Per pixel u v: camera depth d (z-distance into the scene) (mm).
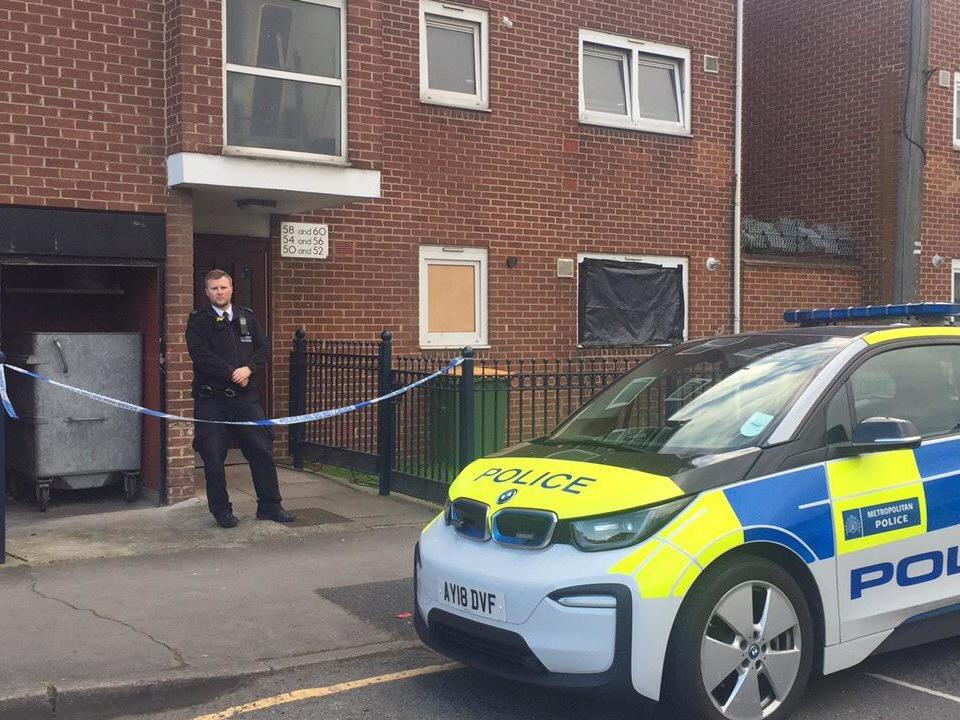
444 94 11289
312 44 8930
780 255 14617
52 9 7938
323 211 10547
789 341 5254
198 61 8219
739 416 4727
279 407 10453
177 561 6863
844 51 15742
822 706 4590
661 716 4449
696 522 4105
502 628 4180
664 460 4480
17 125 7809
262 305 10352
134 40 8250
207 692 4820
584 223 12289
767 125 16922
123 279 9047
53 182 7945
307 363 10242
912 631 4715
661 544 4031
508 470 4746
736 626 4133
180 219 8422
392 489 9164
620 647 3939
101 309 9305
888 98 15133
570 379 8867
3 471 6660
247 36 8586
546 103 11945
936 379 5168
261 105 8664
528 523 4270
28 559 6824
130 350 8523
